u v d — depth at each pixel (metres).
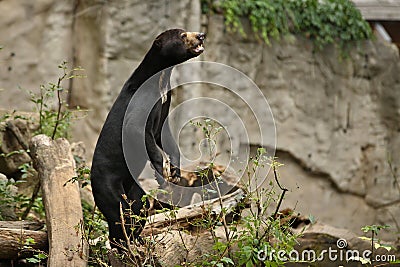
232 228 7.88
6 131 11.16
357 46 17.72
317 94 17.16
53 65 14.90
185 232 8.27
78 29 15.13
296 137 16.86
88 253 7.84
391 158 18.11
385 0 18.62
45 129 11.53
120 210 7.44
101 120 14.90
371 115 17.94
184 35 7.80
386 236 17.69
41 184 8.85
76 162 10.59
